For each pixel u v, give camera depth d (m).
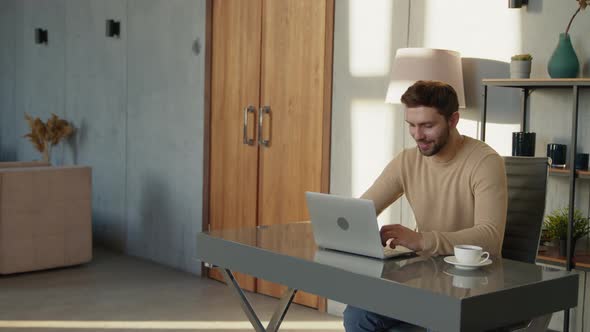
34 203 5.42
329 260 2.21
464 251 2.13
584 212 3.46
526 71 3.46
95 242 6.95
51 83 7.69
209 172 5.51
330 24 4.52
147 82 6.17
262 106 5.02
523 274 2.08
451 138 2.57
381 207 2.77
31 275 5.46
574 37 3.47
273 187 4.97
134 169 6.38
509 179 2.77
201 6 5.50
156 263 6.06
